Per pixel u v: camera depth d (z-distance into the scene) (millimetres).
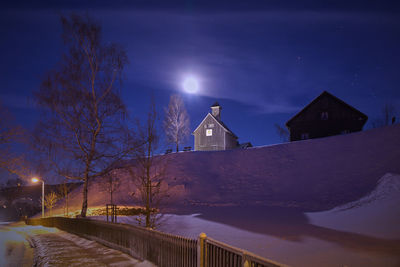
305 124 47375
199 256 6117
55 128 26125
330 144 36156
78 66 26500
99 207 33719
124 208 29062
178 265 7078
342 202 21969
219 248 5473
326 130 46062
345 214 17531
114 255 10867
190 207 28328
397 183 19703
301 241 12039
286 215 20156
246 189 31750
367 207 17609
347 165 29578
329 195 24422
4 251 13672
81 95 26359
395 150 28812
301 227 15445
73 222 19938
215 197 31172
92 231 15562
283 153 38031
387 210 15578
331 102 46562
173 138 55062
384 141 31875
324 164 31750
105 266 9141
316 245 11133
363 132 36969
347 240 11688
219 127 56781
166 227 17906
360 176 26266
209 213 23453
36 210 59031
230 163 40312
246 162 39094
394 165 25609
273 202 26109
